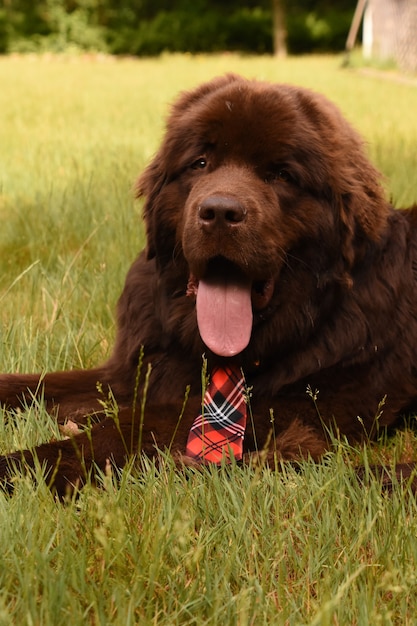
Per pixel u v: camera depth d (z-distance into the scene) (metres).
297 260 3.68
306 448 3.47
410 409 4.00
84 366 4.56
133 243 6.15
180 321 3.81
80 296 5.33
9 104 15.86
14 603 2.38
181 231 3.72
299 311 3.71
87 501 2.80
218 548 2.67
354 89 18.72
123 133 11.64
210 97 3.84
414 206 4.35
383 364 3.87
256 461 3.25
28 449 3.21
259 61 32.62
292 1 44.50
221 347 3.48
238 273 3.58
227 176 3.58
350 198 3.73
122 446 3.28
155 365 3.93
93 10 41.75
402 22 27.20
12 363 4.37
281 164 3.65
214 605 2.34
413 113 13.84
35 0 42.50
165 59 36.12
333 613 2.36
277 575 2.66
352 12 42.69
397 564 2.59
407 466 3.44
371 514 2.86
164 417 3.46
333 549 2.69
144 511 2.76
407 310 3.97
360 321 3.76
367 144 4.13
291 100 3.79
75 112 14.49
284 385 3.72
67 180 8.43
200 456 3.31
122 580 2.47
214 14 41.91
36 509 2.74
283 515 2.90
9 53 39.94
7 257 6.37
